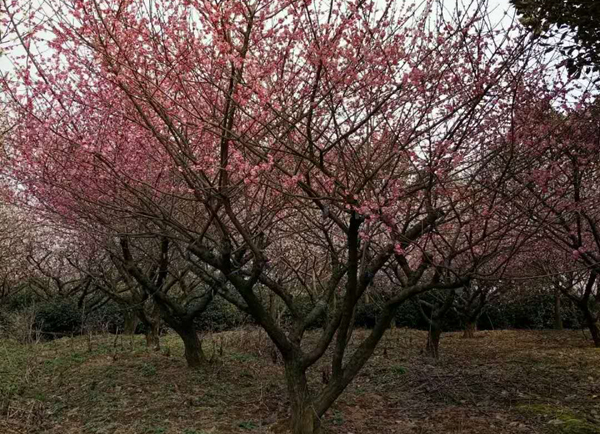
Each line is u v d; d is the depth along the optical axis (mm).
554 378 7344
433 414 6027
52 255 13250
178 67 4570
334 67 4145
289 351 5363
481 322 14336
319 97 4691
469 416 5867
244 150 4637
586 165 5355
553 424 5395
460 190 4977
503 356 9180
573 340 10906
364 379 7785
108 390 7066
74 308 12859
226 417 5988
